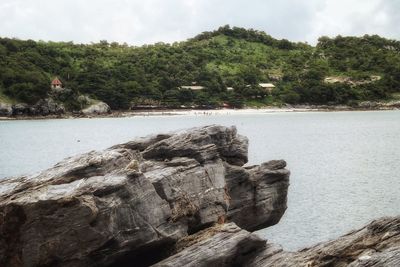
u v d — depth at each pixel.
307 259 20.98
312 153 93.75
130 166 23.05
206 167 27.08
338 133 138.50
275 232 38.97
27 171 70.81
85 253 20.39
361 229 21.14
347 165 76.50
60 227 20.03
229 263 22.62
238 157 30.67
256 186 30.39
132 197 21.73
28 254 19.98
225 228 24.20
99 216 20.47
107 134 137.25
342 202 48.31
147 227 22.25
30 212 19.86
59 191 20.64
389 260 18.39
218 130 29.55
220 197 27.12
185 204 24.81
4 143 116.81
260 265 22.52
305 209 45.62
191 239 24.05
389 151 96.44
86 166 22.67
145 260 23.86
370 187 56.19
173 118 199.00
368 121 184.50
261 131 144.50
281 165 31.80
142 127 158.12
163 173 24.44
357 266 18.66
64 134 140.25
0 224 20.14
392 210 45.16
